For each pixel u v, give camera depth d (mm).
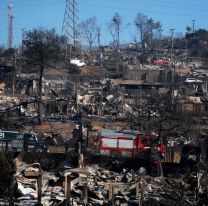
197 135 63750
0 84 110500
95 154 52781
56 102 83125
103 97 99500
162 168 50094
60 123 73625
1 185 32688
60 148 54406
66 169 47000
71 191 39094
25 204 34938
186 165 50000
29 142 53188
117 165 51250
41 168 48000
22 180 41656
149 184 43000
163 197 36938
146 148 53125
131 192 40312
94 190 40250
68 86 110562
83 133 59156
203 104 88500
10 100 90438
